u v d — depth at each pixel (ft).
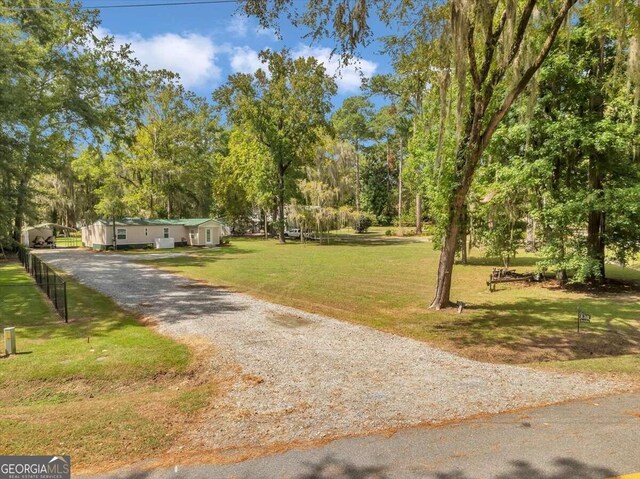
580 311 29.63
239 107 114.73
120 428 13.97
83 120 61.36
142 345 24.77
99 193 121.29
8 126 40.78
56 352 23.32
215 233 122.11
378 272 61.26
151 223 115.24
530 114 32.40
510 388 17.20
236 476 10.82
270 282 52.06
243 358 22.50
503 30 29.22
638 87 29.09
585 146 42.98
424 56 31.27
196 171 138.72
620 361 20.84
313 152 125.90
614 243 47.01
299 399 16.57
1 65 42.22
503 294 44.55
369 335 27.78
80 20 59.77
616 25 26.73
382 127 164.66
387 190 196.24
